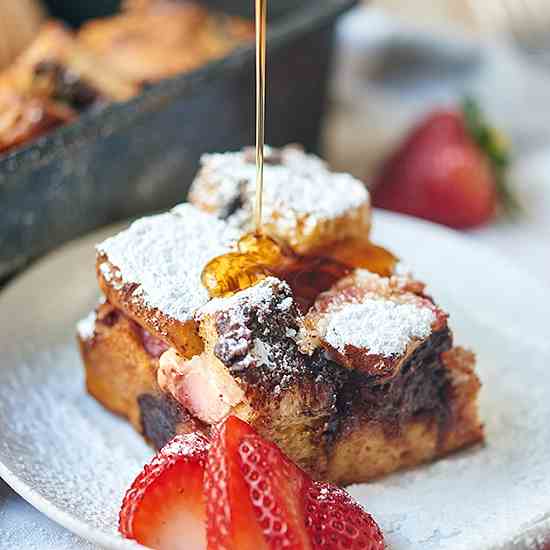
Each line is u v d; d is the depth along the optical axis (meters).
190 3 0.51
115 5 0.52
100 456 0.36
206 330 0.33
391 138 0.52
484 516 0.34
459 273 0.42
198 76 0.43
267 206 0.37
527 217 0.49
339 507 0.32
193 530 0.32
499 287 0.41
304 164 0.39
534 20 0.57
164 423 0.35
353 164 0.51
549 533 0.33
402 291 0.35
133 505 0.32
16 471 0.34
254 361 0.33
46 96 0.44
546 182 0.50
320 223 0.36
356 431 0.34
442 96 0.55
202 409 0.34
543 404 0.37
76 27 0.52
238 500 0.31
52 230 0.41
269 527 0.31
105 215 0.43
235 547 0.31
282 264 0.35
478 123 0.49
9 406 0.37
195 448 0.32
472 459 0.36
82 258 0.41
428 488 0.35
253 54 0.44
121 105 0.41
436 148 0.48
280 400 0.33
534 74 0.55
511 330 0.40
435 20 0.59
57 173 0.41
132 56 0.46
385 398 0.34
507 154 0.49
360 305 0.34
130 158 0.42
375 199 0.49
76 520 0.32
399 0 0.61
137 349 0.35
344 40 0.56
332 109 0.54
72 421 0.37
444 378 0.35
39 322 0.39
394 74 0.56
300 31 0.46
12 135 0.42
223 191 0.38
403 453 0.35
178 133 0.43
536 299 0.41
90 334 0.36
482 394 0.38
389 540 0.33
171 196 0.44
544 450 0.36
